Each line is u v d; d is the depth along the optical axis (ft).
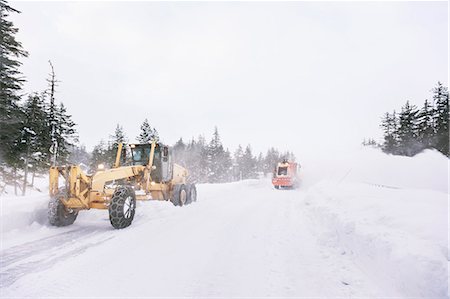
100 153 121.29
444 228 12.01
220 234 19.36
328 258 14.52
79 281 11.54
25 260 13.91
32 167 70.13
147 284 11.37
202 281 11.73
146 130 109.29
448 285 8.37
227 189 61.00
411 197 19.42
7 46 52.29
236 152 244.42
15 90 55.47
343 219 17.38
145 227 21.15
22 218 19.84
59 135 74.13
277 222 23.68
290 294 10.63
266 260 14.24
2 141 57.00
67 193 20.48
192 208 30.96
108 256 14.57
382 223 14.67
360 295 10.35
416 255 9.98
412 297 9.31
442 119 80.84
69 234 18.99
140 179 27.58
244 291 10.89
